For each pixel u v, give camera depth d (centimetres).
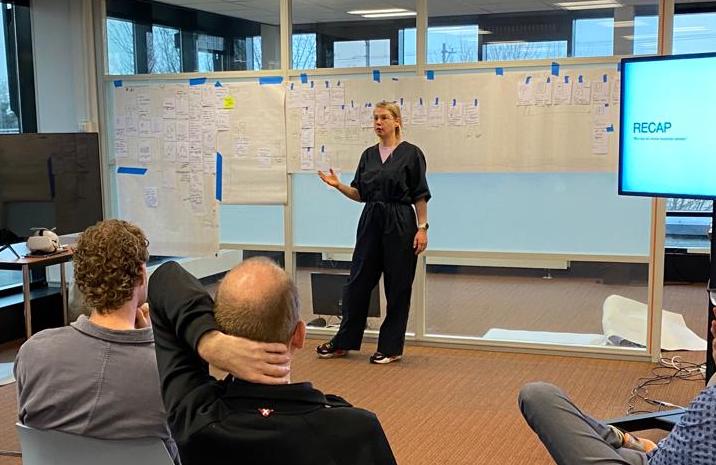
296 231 551
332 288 548
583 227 493
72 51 579
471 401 409
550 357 498
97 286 189
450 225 519
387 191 468
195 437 133
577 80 479
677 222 734
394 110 473
